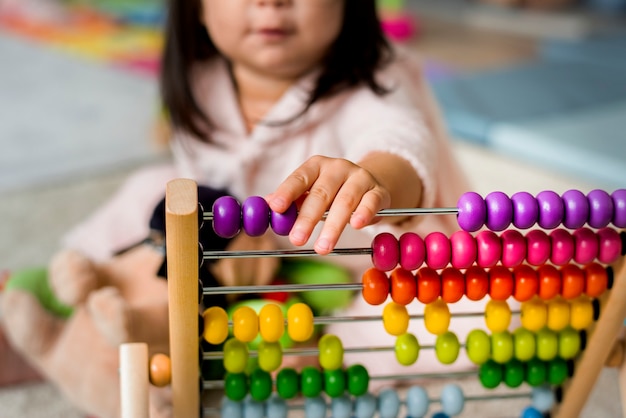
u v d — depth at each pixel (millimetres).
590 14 3471
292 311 693
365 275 680
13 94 2361
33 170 1824
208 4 1017
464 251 647
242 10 966
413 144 857
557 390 792
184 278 603
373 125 945
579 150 1802
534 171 1803
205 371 940
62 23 3229
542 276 694
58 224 1551
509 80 2398
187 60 1116
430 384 1021
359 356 980
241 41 990
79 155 1919
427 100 1133
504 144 1919
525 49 2904
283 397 754
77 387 950
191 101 1121
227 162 1094
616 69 2564
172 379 682
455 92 2254
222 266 956
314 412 756
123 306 879
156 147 1956
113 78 2525
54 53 2812
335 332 1003
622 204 645
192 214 570
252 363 909
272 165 1076
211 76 1118
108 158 1902
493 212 629
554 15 3422
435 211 639
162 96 1167
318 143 1041
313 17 964
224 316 680
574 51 2799
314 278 1022
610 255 671
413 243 645
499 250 656
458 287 677
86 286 958
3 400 1041
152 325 912
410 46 2932
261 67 1016
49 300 1028
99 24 3225
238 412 745
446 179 1104
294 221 612
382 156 826
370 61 1031
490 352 754
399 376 781
